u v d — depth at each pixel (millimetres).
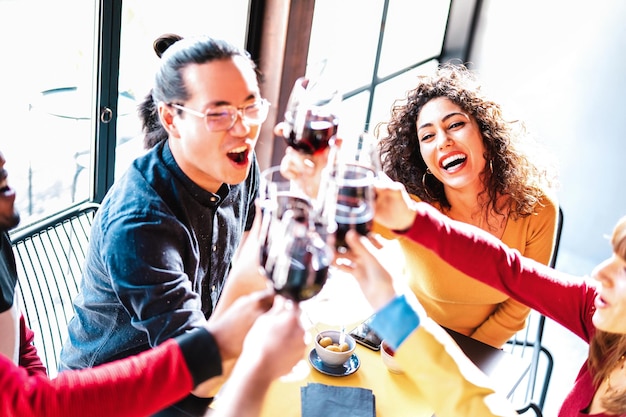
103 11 1944
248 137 1459
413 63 3812
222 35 2396
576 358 3107
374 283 971
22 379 918
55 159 2127
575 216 3920
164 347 938
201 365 922
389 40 3424
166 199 1492
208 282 1727
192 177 1529
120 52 2068
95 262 1495
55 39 1971
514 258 1376
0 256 1206
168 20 2279
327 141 1271
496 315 2051
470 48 4094
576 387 1427
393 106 2080
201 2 2375
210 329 934
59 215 1903
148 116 1580
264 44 2350
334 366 1610
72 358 1642
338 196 1033
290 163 1328
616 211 3789
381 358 1690
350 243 967
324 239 919
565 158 3889
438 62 4176
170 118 1462
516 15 3883
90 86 2045
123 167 2326
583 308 1412
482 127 1945
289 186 1390
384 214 1207
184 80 1391
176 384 917
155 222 1418
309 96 1312
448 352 980
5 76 1900
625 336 1252
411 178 2084
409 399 1547
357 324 1814
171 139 1499
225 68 1382
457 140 1927
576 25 3691
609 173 3766
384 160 2115
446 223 1273
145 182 1475
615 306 1216
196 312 1407
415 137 2043
